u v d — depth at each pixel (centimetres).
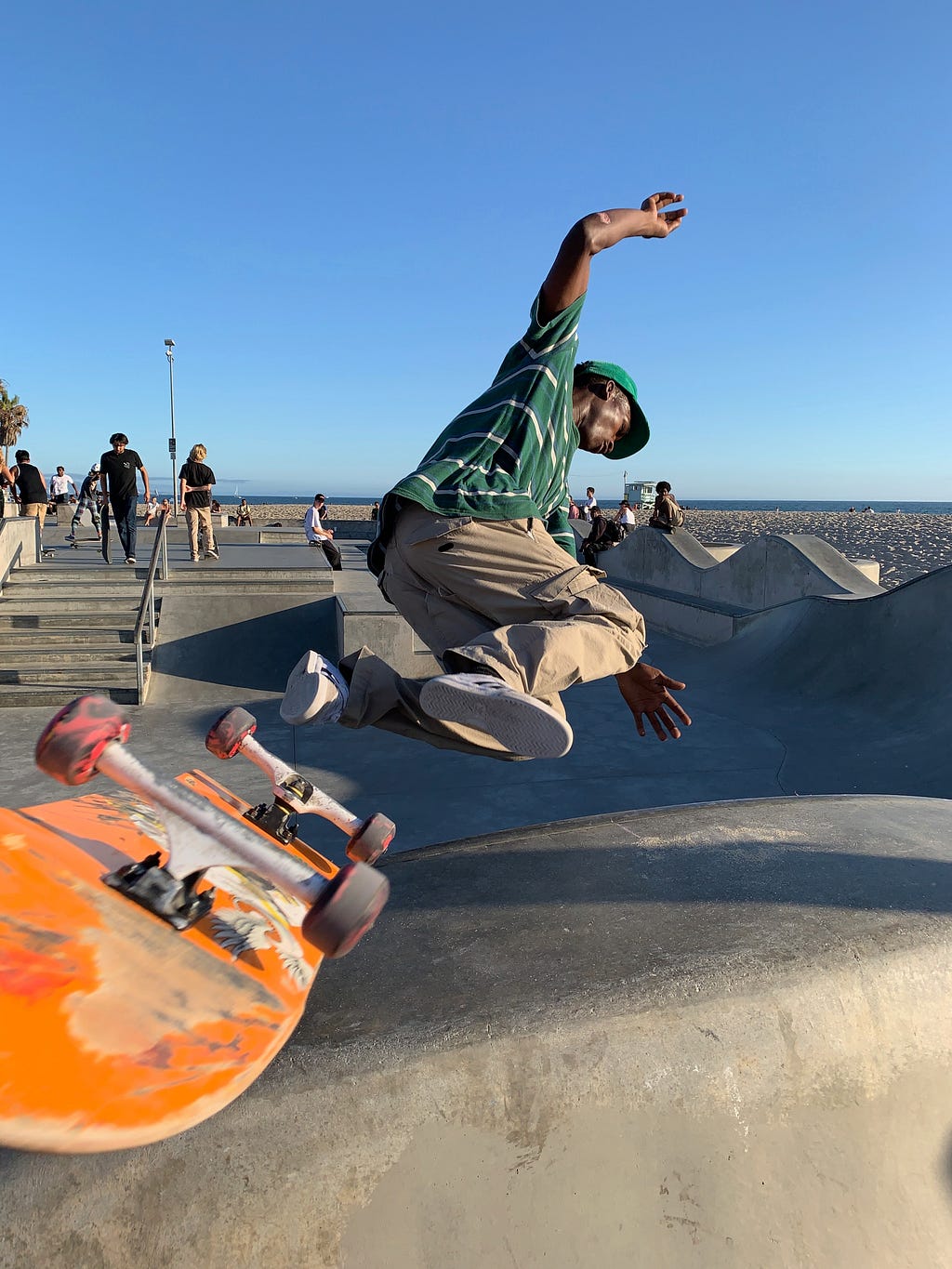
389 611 1022
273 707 962
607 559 1916
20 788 699
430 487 202
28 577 1214
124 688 978
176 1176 152
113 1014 115
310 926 112
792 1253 176
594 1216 167
